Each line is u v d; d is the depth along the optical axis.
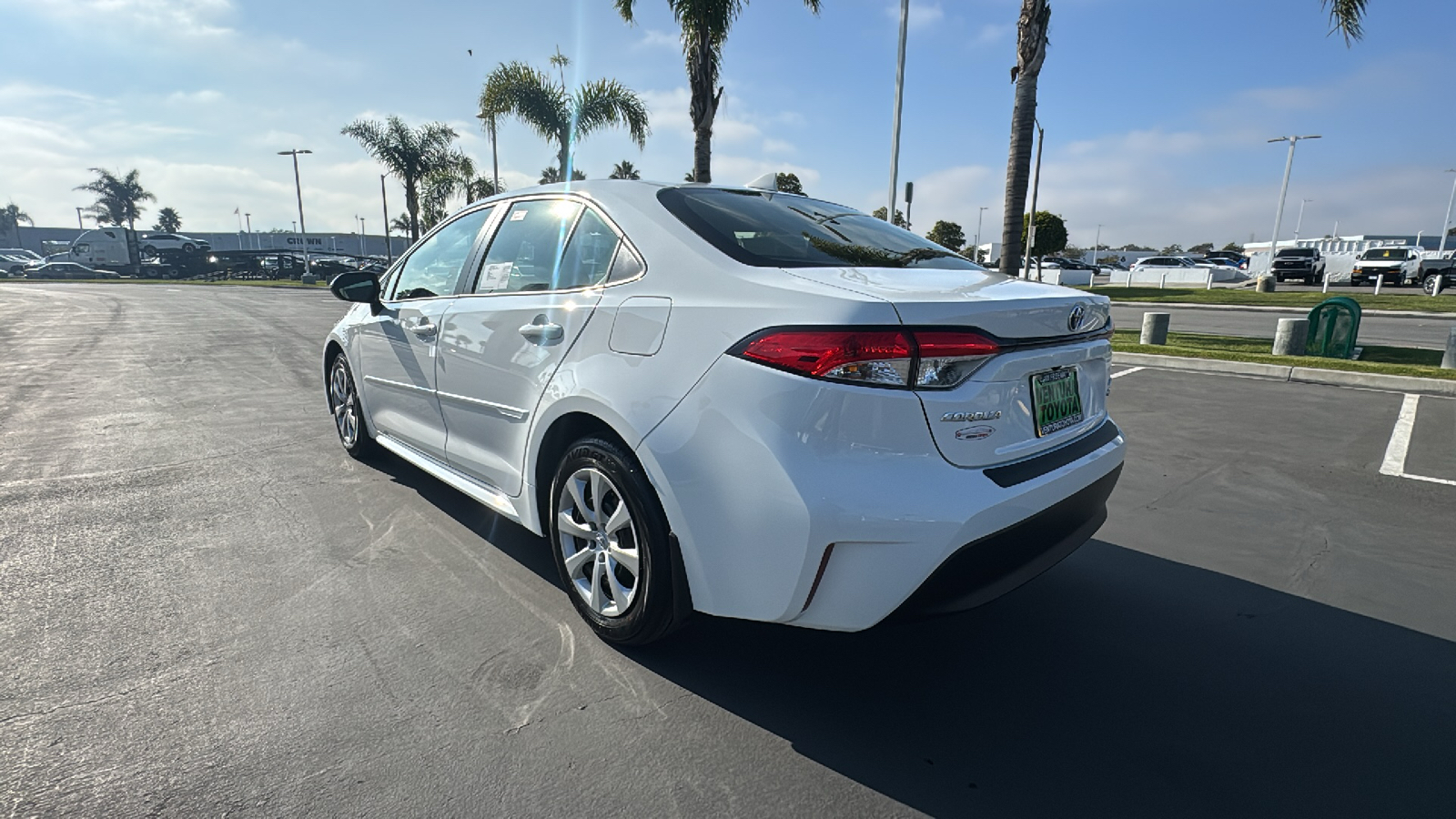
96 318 14.78
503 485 2.91
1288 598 2.91
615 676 2.30
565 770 1.88
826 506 1.82
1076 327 2.24
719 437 1.98
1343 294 23.48
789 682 2.30
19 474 4.17
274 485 4.02
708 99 11.15
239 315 15.79
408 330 3.48
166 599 2.72
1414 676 2.38
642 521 2.21
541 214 2.90
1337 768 1.94
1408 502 4.02
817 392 1.83
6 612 2.60
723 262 2.20
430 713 2.09
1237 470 4.62
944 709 2.18
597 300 2.41
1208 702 2.23
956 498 1.85
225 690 2.17
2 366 8.17
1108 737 2.06
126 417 5.64
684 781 1.86
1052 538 2.18
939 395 1.86
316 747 1.94
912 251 2.70
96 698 2.12
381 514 3.61
